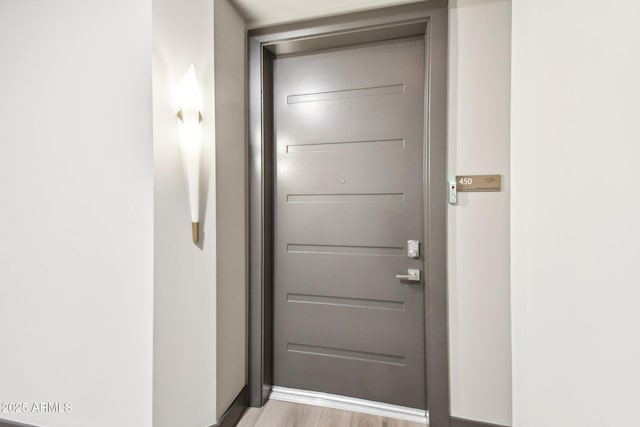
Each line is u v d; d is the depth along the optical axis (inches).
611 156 24.3
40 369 48.6
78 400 46.6
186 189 46.7
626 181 22.7
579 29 28.6
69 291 46.8
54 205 47.3
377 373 62.1
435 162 52.0
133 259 43.3
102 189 44.8
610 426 24.5
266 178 63.6
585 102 27.7
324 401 62.6
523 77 42.2
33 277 48.7
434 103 51.9
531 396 39.9
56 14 46.7
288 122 65.9
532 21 39.1
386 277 61.6
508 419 48.6
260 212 61.9
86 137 45.4
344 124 63.3
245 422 56.6
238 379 58.2
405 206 60.4
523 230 42.3
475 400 50.3
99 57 44.4
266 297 63.7
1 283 50.5
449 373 51.6
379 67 60.9
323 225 64.9
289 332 66.1
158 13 41.8
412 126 59.6
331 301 64.6
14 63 49.0
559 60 32.3
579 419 28.8
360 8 55.1
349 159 63.2
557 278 32.9
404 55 59.6
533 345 39.2
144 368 42.9
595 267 26.4
